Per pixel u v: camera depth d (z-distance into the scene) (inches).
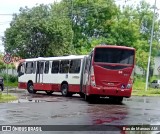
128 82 874.1
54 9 2209.6
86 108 732.7
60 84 1154.7
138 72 2780.5
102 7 2466.8
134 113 662.5
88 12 2470.5
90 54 923.4
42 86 1237.7
